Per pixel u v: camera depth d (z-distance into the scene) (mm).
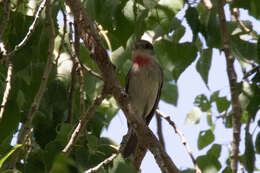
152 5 7359
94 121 8891
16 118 7527
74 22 7336
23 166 8047
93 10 7461
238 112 7715
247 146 8289
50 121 8500
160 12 7816
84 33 7355
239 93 8516
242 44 9219
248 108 8406
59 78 8852
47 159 7281
